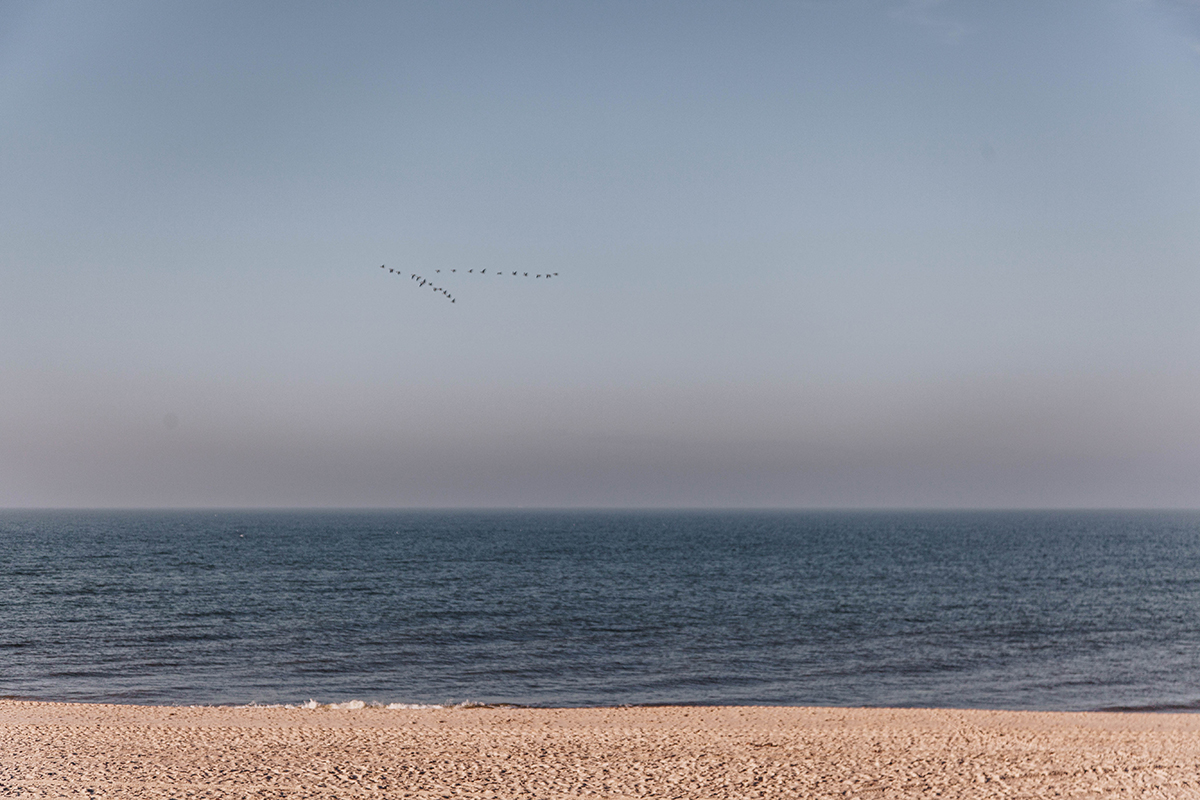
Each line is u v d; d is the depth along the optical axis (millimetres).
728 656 45312
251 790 17969
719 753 22656
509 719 29062
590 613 60875
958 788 19031
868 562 115250
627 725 28047
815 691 37781
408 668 41312
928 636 52438
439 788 18609
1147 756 22234
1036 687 38875
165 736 23609
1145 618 61156
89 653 43844
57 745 21938
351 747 22688
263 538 170375
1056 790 18812
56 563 99750
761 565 108750
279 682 38094
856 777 20016
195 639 48344
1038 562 116562
